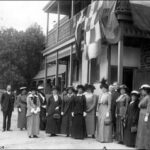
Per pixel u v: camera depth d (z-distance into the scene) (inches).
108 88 465.7
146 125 373.7
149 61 595.2
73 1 838.5
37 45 1217.4
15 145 400.8
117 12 502.9
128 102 417.4
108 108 431.2
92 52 577.9
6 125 608.7
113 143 424.2
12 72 997.8
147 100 379.6
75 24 724.0
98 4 575.8
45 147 384.5
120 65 506.9
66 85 943.0
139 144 377.4
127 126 400.8
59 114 487.2
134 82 620.1
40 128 567.2
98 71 655.1
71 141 434.9
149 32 526.3
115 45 611.5
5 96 550.9
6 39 981.8
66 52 793.6
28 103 473.1
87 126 468.8
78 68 832.3
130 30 514.6
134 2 490.0
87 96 471.2
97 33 559.8
